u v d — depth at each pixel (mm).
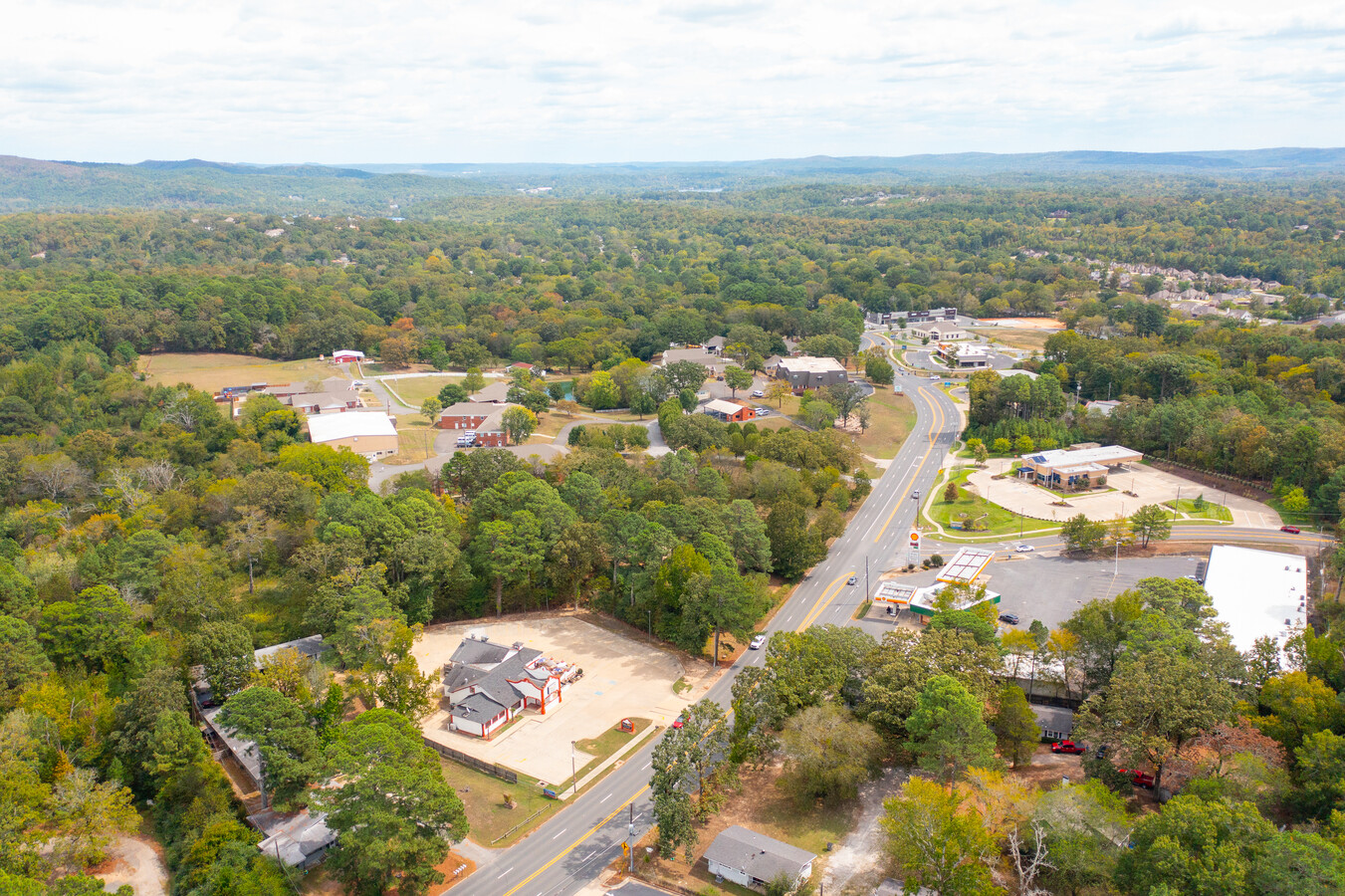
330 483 195750
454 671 133875
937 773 102312
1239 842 77812
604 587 162875
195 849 93625
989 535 191000
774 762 116438
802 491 193125
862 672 118312
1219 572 150500
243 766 111312
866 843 99562
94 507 197625
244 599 153125
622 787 112062
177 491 193375
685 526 158375
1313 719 99938
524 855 100312
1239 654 115125
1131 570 170375
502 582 158125
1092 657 123062
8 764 98938
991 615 140875
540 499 161000
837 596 164750
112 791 100312
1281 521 188625
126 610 130750
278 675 117000
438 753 119562
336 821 91688
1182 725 97875
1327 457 193750
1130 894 81938
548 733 124000
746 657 143625
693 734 103500
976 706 98750
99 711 113438
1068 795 88812
